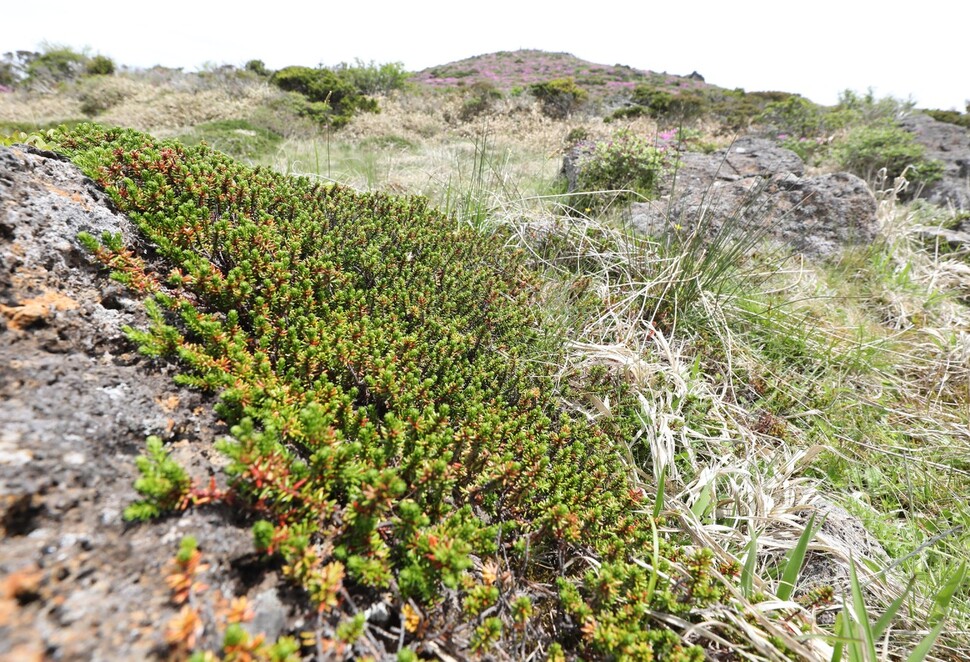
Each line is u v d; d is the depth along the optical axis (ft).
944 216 23.41
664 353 9.91
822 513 7.28
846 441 9.43
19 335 4.41
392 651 3.81
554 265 12.30
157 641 2.95
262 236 6.61
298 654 3.40
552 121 45.52
